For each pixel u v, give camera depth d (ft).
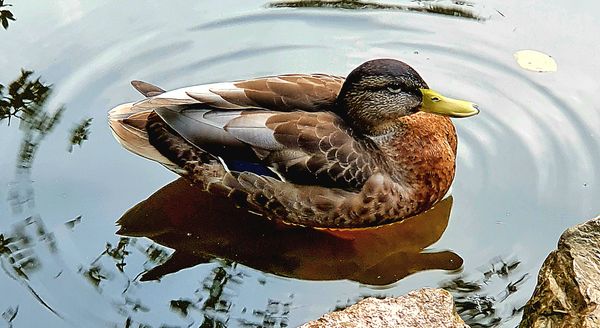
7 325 8.47
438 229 8.91
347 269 8.80
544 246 8.79
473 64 9.57
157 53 9.61
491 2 9.86
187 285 8.70
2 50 9.59
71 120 9.28
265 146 8.75
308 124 8.75
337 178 8.73
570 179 9.02
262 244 8.89
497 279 8.67
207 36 9.71
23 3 9.82
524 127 9.25
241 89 8.82
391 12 9.84
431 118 8.92
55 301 8.57
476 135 9.24
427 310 8.27
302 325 8.29
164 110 8.85
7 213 8.90
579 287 8.18
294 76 8.93
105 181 9.07
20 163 9.09
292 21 9.80
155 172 9.14
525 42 9.65
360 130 8.88
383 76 8.80
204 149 8.82
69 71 9.50
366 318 8.25
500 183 9.03
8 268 8.68
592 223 8.38
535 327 8.20
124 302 8.59
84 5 9.83
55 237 8.82
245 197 8.88
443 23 9.78
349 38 9.71
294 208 8.84
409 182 8.84
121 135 8.92
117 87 9.43
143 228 8.91
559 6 9.82
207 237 8.91
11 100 9.36
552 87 9.43
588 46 9.61
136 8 9.83
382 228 8.95
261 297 8.66
